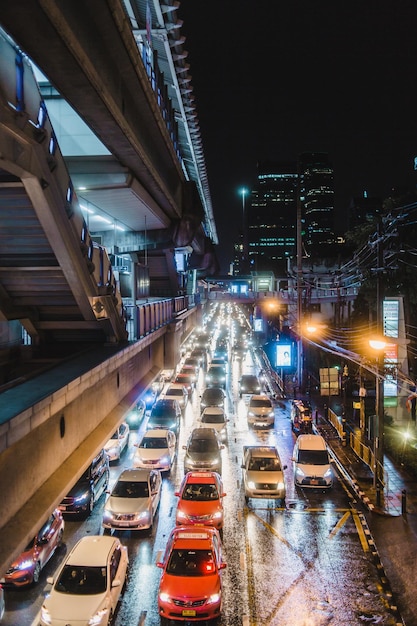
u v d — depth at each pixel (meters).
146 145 19.89
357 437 26.36
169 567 13.46
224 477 23.83
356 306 44.09
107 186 21.77
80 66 10.74
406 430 29.23
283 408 38.69
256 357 66.56
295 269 70.38
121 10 11.46
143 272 35.44
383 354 20.62
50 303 16.11
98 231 36.72
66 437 12.98
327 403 36.81
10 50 8.67
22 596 13.86
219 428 29.05
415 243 35.31
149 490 18.52
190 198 36.44
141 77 14.96
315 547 16.77
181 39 20.61
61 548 16.62
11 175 10.69
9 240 12.91
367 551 16.50
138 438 29.31
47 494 10.98
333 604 13.53
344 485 22.81
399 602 13.66
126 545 16.88
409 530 17.59
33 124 9.80
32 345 17.62
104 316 17.17
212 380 44.19
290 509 20.05
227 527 18.38
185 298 47.41
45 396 10.36
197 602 12.55
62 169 11.76
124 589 14.26
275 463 21.64
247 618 12.92
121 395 19.83
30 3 8.12
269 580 14.73
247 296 77.31
